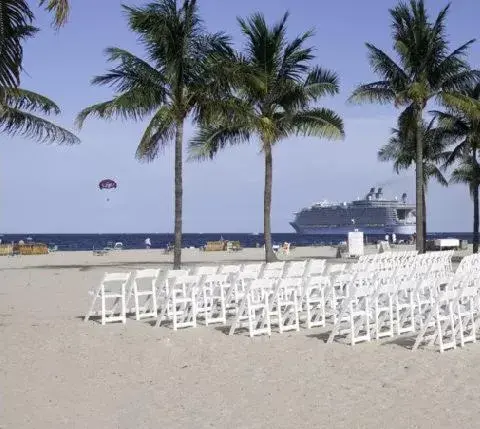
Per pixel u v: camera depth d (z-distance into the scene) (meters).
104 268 28.33
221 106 21.83
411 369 8.74
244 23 27.28
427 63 28.89
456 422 6.44
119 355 9.59
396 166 40.84
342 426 6.34
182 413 6.80
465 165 39.59
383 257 19.95
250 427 6.32
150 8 20.58
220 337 11.04
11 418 6.58
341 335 11.30
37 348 9.98
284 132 28.94
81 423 6.45
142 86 21.36
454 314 10.77
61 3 9.80
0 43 10.79
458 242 45.47
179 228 22.61
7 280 22.09
